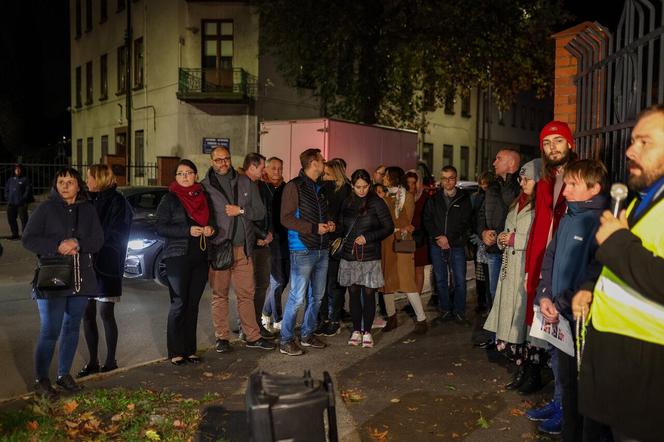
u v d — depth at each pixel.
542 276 3.92
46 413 4.48
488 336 6.82
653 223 2.42
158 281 9.54
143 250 9.44
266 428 2.74
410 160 16.25
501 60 18.23
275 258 7.04
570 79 6.25
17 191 15.41
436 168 32.84
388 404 4.81
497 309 5.14
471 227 7.66
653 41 4.18
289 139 13.54
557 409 4.33
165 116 24.92
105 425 4.38
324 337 6.92
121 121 28.64
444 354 6.17
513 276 5.00
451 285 7.95
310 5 17.45
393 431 4.32
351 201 6.46
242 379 5.41
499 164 6.67
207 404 4.79
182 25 23.55
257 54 23.11
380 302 7.66
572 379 3.72
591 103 5.45
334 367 5.77
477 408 4.72
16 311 8.15
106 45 30.06
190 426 4.34
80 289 4.85
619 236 2.42
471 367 5.73
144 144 26.52
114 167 23.61
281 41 18.77
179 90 23.64
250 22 23.17
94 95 31.77
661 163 2.51
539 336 3.90
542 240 4.38
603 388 2.59
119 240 5.53
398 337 6.87
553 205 4.38
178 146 24.03
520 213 5.05
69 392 4.99
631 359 2.51
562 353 3.75
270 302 7.23
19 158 22.89
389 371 5.63
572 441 3.75
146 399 4.78
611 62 4.96
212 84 23.52
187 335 5.89
